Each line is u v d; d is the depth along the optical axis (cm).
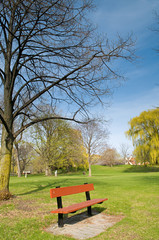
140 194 937
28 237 412
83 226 504
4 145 829
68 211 454
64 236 425
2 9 726
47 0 724
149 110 4412
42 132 3228
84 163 3984
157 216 555
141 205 704
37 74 982
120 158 7250
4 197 756
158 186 1197
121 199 823
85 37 812
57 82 840
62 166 3888
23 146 4300
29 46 865
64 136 3472
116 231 447
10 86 864
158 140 4081
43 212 612
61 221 500
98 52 779
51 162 3453
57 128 3353
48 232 456
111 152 6072
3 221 503
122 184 1361
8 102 856
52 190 496
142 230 443
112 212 630
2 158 819
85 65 793
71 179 1866
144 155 4225
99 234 435
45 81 905
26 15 751
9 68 878
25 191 1080
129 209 656
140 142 4275
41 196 890
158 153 4038
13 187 1236
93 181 1608
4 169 807
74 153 3612
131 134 4456
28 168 5628
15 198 800
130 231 440
